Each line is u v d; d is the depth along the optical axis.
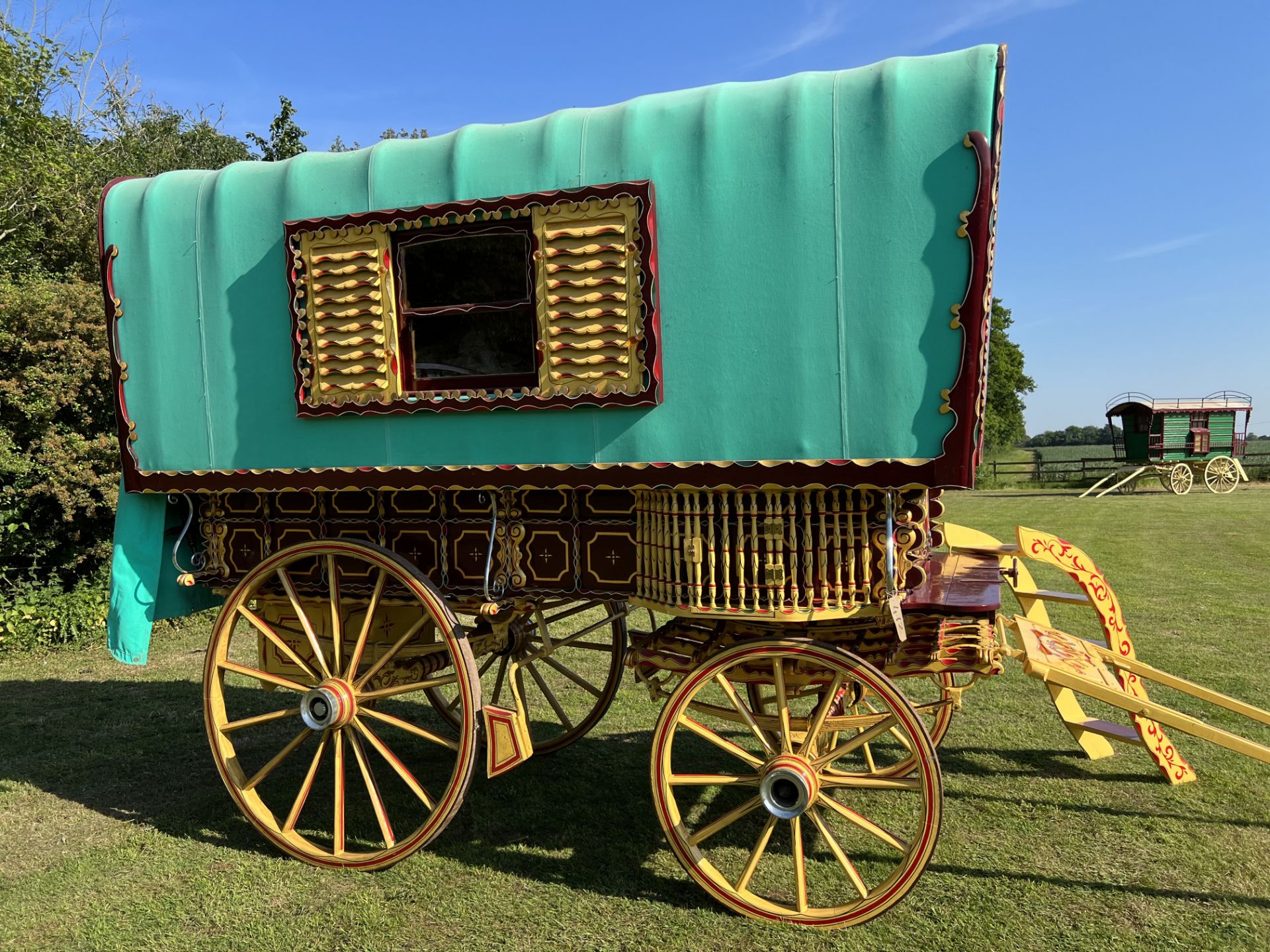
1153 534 13.83
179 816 4.30
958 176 2.90
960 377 2.91
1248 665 6.13
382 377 3.64
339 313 3.66
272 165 3.90
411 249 3.62
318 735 5.48
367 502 3.96
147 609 4.18
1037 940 3.02
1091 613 8.10
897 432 3.00
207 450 4.01
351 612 4.21
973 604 3.35
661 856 3.78
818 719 3.21
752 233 3.14
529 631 4.61
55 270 13.77
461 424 3.56
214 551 4.27
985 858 3.62
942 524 4.82
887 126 2.97
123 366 4.13
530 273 3.44
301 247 3.70
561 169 3.37
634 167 3.27
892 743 5.13
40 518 9.09
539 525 3.66
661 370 3.26
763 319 3.14
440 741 3.66
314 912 3.35
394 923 3.26
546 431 3.44
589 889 3.49
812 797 3.11
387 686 4.10
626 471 3.27
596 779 4.68
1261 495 21.05
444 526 3.81
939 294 2.93
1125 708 3.22
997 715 5.43
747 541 3.15
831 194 3.04
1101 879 3.41
